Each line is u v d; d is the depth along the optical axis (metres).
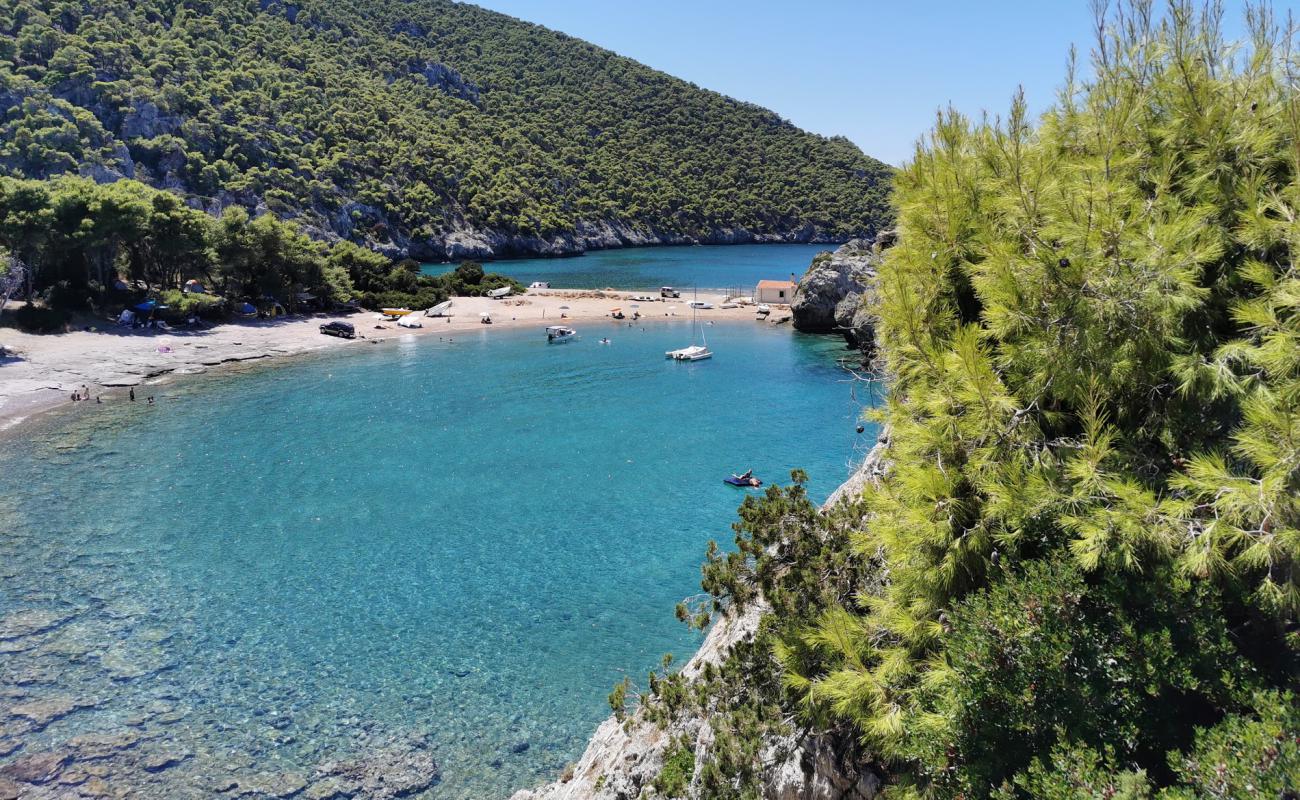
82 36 144.88
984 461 7.28
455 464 40.19
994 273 7.65
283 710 19.53
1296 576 5.76
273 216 80.31
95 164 125.12
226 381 56.22
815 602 10.63
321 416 48.50
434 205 184.50
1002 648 6.41
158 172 140.38
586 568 28.47
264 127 165.75
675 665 22.17
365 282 99.50
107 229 65.75
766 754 10.14
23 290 67.75
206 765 17.33
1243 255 6.83
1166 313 6.50
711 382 60.53
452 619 24.52
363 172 179.00
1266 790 4.77
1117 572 6.28
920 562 7.64
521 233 199.38
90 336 63.47
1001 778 6.29
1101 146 7.38
